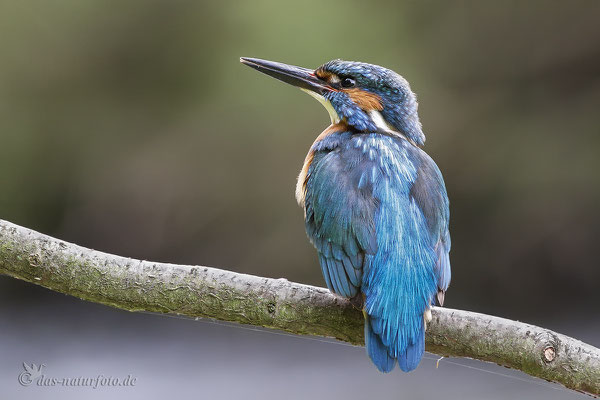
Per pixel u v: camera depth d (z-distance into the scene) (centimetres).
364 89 628
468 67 1591
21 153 1559
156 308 501
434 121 1559
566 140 1573
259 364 1262
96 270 497
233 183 1503
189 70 1543
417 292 479
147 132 1553
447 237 543
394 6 1552
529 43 1605
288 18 1517
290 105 1497
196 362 1273
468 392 1124
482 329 487
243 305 499
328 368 1245
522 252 1549
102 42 1571
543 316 1526
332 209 519
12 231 499
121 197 1542
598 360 473
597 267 1520
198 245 1510
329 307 499
